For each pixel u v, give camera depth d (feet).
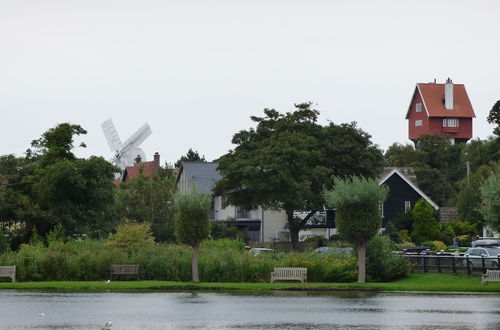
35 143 355.97
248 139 385.09
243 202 377.09
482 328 146.30
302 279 241.96
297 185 357.20
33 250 259.80
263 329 146.30
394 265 245.65
